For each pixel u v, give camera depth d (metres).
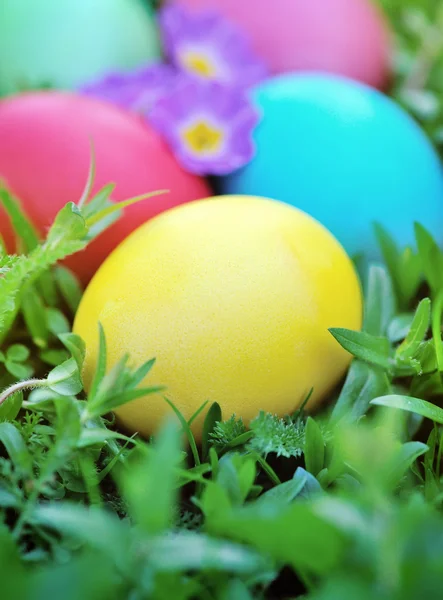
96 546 0.13
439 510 0.16
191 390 0.17
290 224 0.18
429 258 0.20
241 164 0.22
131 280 0.17
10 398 0.17
